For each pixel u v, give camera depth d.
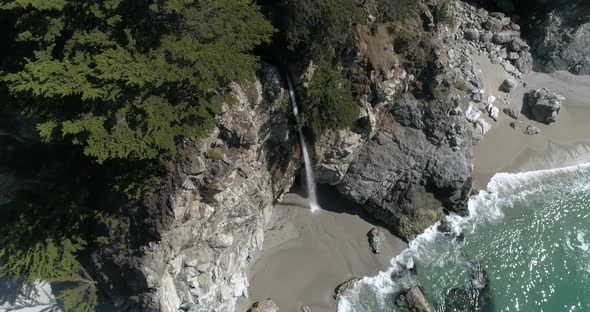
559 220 39.81
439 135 36.69
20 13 23.78
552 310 34.97
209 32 23.91
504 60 47.06
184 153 25.70
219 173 27.12
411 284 35.22
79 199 28.08
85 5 22.59
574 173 43.00
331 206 37.75
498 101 44.88
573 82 47.91
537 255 37.62
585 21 47.34
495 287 35.75
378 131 36.38
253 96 28.47
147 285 26.64
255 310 31.83
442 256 36.91
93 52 22.70
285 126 31.52
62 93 21.58
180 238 27.47
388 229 37.84
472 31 46.03
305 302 33.31
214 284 30.55
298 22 26.56
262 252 34.78
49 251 27.03
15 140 27.98
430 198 38.00
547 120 44.47
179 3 21.83
